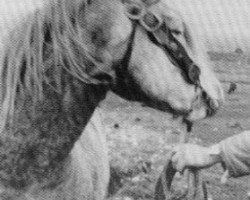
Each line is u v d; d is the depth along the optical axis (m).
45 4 1.92
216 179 5.00
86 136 2.41
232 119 7.75
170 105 1.96
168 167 2.47
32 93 1.94
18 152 1.99
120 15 1.86
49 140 1.99
